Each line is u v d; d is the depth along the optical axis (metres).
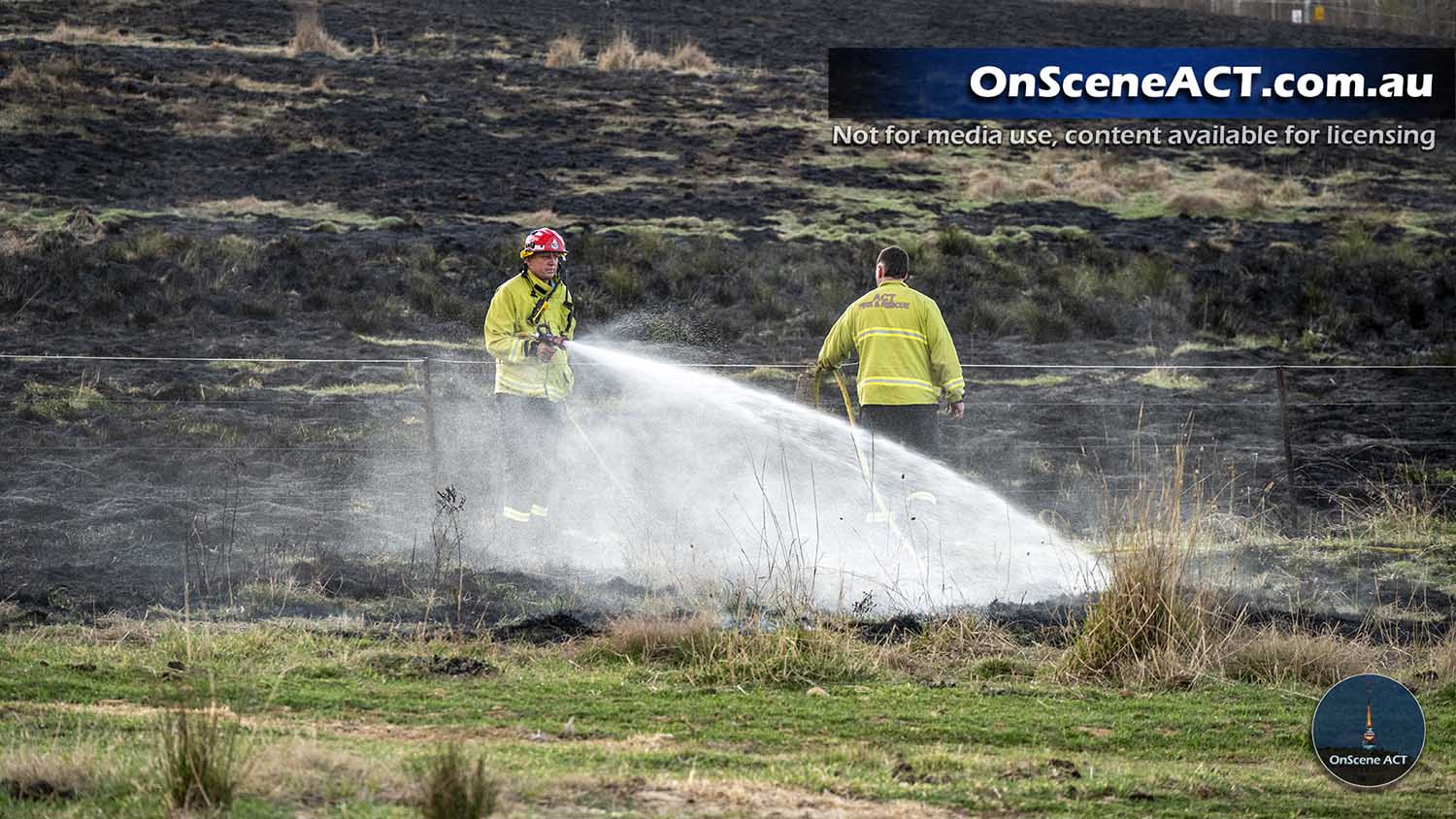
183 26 85.69
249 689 15.14
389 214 58.81
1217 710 15.75
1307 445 34.47
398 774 11.56
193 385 37.62
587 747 13.40
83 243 51.50
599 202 62.56
